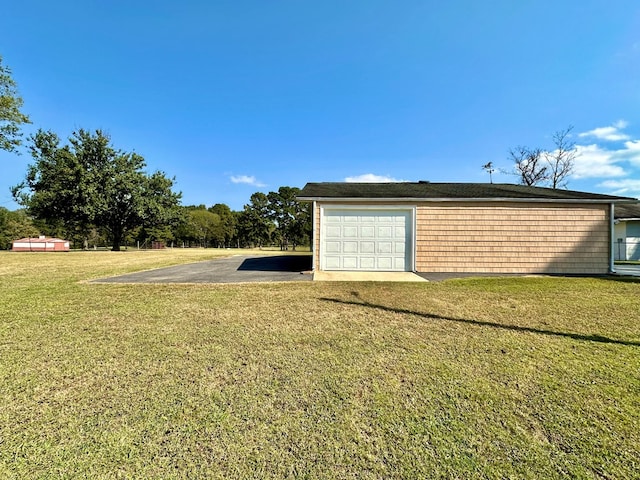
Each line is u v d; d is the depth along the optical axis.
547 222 9.34
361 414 2.03
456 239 9.41
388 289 6.38
